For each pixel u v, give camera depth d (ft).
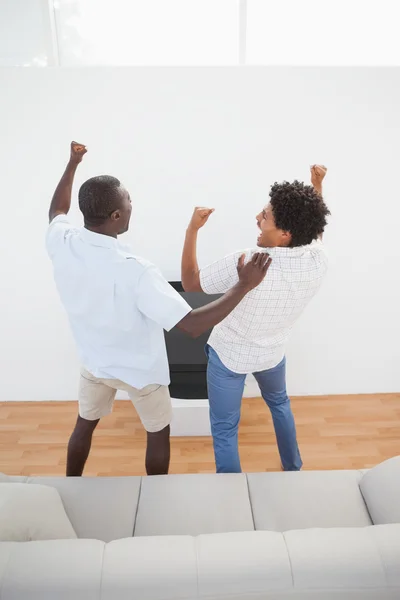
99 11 8.57
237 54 8.86
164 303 4.84
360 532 3.82
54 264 5.28
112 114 8.56
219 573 3.43
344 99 8.59
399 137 8.79
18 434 8.95
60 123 8.59
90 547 3.62
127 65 8.63
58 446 8.64
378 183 9.00
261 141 8.77
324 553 3.58
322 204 5.19
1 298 9.45
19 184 8.86
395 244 9.32
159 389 6.01
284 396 6.93
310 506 5.27
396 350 9.93
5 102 8.46
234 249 9.31
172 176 8.90
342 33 8.79
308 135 8.76
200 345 8.77
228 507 5.23
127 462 8.20
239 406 6.40
